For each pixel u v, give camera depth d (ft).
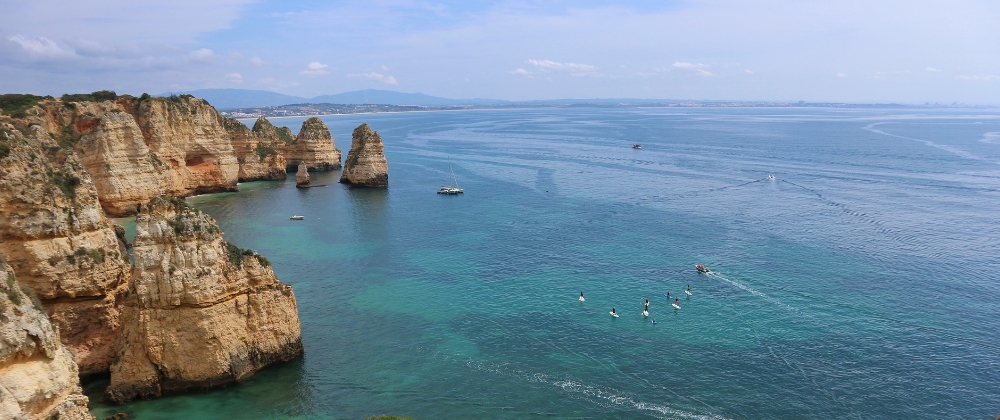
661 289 226.38
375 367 163.12
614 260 265.34
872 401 145.38
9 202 136.46
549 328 190.80
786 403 144.56
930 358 166.91
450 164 617.21
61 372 98.73
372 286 231.50
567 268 254.27
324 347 174.81
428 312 204.44
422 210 381.60
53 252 140.97
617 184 479.82
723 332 186.19
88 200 152.56
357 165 475.72
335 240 302.66
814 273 241.96
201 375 144.77
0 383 87.66
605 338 182.91
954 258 258.78
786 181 478.18
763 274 242.17
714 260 262.67
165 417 134.82
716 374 159.33
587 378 157.79
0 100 319.68
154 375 141.69
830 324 190.80
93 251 148.77
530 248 286.66
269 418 136.67
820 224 327.06
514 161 647.97
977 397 146.82
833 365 163.43
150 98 390.83
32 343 94.12
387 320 197.06
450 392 150.51
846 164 572.92
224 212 368.89
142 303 138.82
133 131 329.11
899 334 182.50
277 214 366.63
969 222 324.19
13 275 97.96
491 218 355.77
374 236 311.47
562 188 464.65
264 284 156.15
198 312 141.28
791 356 168.86
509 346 177.58
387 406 143.84
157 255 138.41
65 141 321.11
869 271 243.19
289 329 163.02
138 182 330.13
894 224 322.55
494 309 207.41
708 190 443.73
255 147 515.50
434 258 270.05
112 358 150.51
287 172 577.84
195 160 432.66
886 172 515.91
